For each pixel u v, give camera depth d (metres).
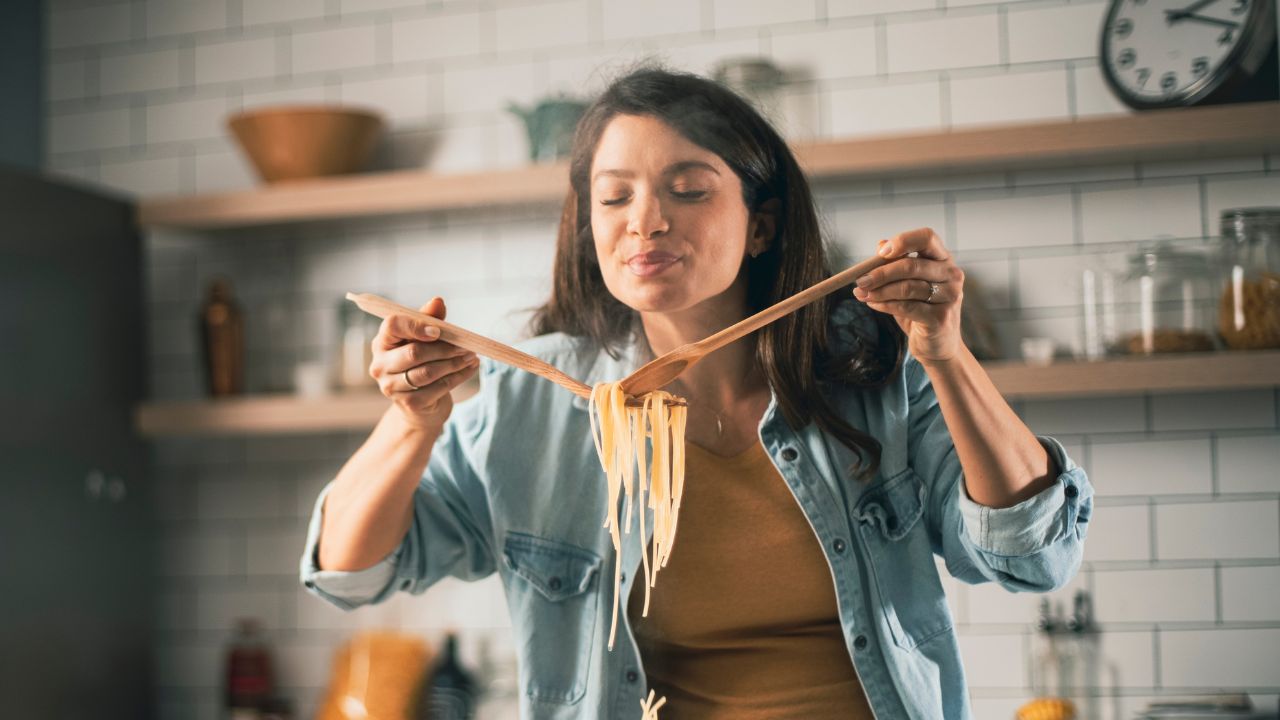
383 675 2.36
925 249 1.29
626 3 3.45
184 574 3.70
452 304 3.53
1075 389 2.85
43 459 3.16
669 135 1.41
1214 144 2.84
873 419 1.57
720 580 1.54
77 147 3.85
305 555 1.61
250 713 3.46
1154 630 3.07
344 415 3.31
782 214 1.55
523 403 1.67
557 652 1.61
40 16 3.89
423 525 1.64
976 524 1.42
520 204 3.29
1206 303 2.87
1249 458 3.05
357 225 3.61
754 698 1.52
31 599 3.10
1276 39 2.93
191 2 3.79
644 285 1.42
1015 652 3.12
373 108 3.62
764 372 1.54
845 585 1.51
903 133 3.18
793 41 3.33
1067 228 3.14
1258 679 3.02
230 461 3.69
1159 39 2.93
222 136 3.75
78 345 3.31
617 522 1.60
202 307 3.52
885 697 1.50
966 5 3.23
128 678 3.47
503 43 3.54
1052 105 3.17
